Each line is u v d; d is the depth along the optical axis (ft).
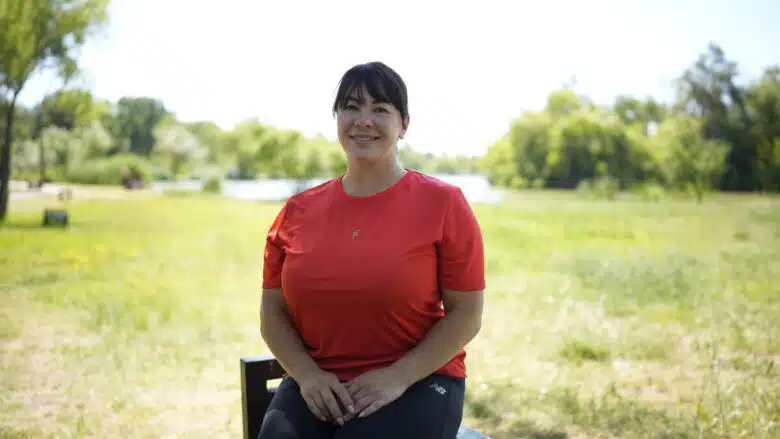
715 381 16.07
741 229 61.46
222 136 212.84
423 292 6.48
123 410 14.76
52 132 193.26
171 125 285.84
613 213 88.69
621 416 14.08
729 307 25.43
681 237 54.44
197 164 240.12
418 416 6.07
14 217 72.18
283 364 6.82
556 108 205.05
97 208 93.71
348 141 6.87
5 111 68.64
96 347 19.88
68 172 199.82
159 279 33.12
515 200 128.98
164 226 65.51
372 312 6.37
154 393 15.98
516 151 203.82
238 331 22.40
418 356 6.32
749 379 16.56
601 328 22.31
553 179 194.59
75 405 14.98
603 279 31.76
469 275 6.60
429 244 6.49
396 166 7.06
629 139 173.78
